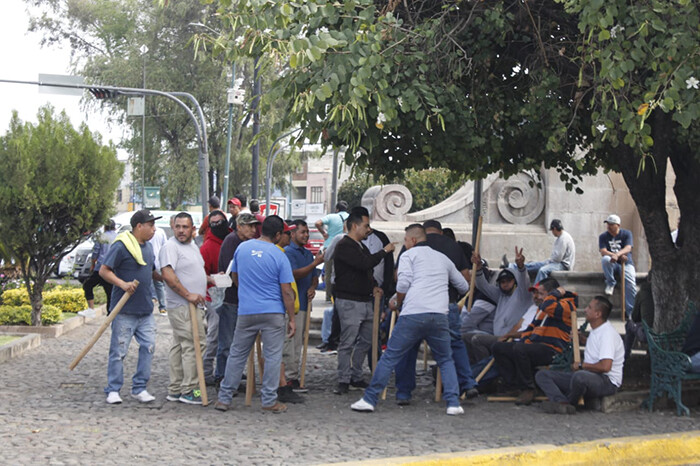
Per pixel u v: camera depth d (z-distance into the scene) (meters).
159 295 18.12
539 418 8.45
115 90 22.97
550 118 9.26
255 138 8.20
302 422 8.09
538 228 17.94
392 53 8.24
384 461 6.44
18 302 16.84
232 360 8.54
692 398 9.16
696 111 7.41
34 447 6.85
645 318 10.45
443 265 8.70
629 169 9.45
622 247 14.98
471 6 9.02
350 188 53.97
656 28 7.48
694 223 9.66
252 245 8.55
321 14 7.81
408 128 8.91
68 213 14.69
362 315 9.68
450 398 8.59
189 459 6.62
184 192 44.69
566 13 8.99
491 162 10.66
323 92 7.35
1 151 14.55
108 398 8.75
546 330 9.18
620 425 8.17
